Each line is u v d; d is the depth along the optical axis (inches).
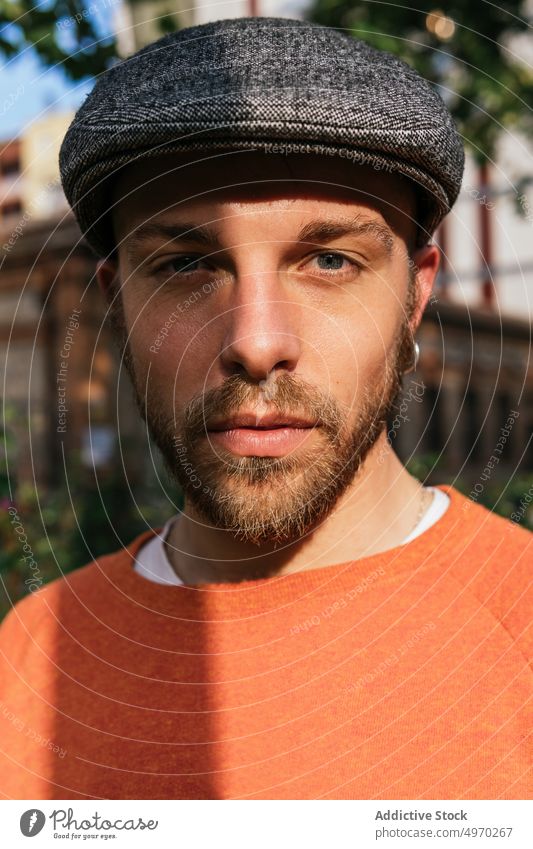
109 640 33.8
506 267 160.9
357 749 27.8
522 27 97.0
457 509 32.6
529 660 28.2
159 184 27.4
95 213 31.2
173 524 37.2
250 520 27.4
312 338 27.2
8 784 32.7
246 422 27.0
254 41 27.2
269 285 26.7
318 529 31.1
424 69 95.3
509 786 26.5
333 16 96.5
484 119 103.7
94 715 32.2
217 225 26.7
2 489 67.3
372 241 27.6
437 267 33.4
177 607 32.4
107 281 35.2
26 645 37.1
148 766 30.0
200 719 30.0
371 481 31.4
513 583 30.1
